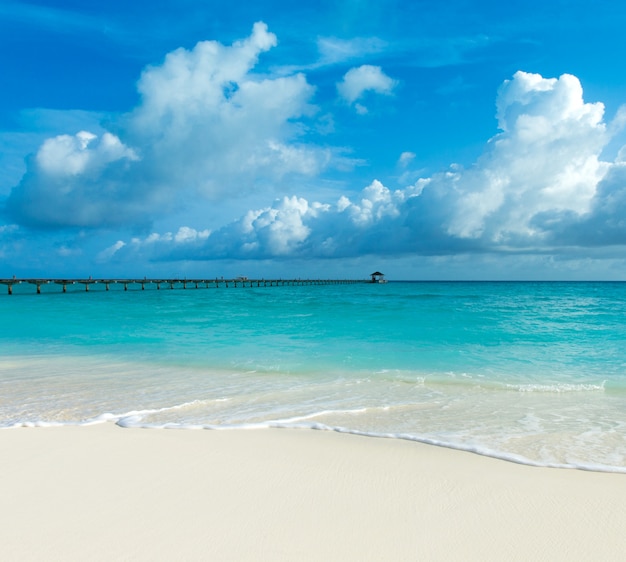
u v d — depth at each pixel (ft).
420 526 11.83
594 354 43.14
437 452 17.72
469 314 83.35
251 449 17.87
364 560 10.30
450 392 29.01
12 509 12.67
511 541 11.13
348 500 13.35
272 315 84.58
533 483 14.67
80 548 10.69
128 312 94.22
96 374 35.24
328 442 18.85
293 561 10.22
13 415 23.68
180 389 29.91
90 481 14.61
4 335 58.70
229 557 10.35
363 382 32.01
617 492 13.98
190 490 13.97
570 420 22.54
